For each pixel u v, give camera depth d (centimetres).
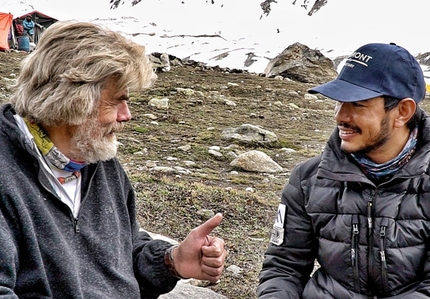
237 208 558
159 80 1473
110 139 228
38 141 219
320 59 2061
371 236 260
